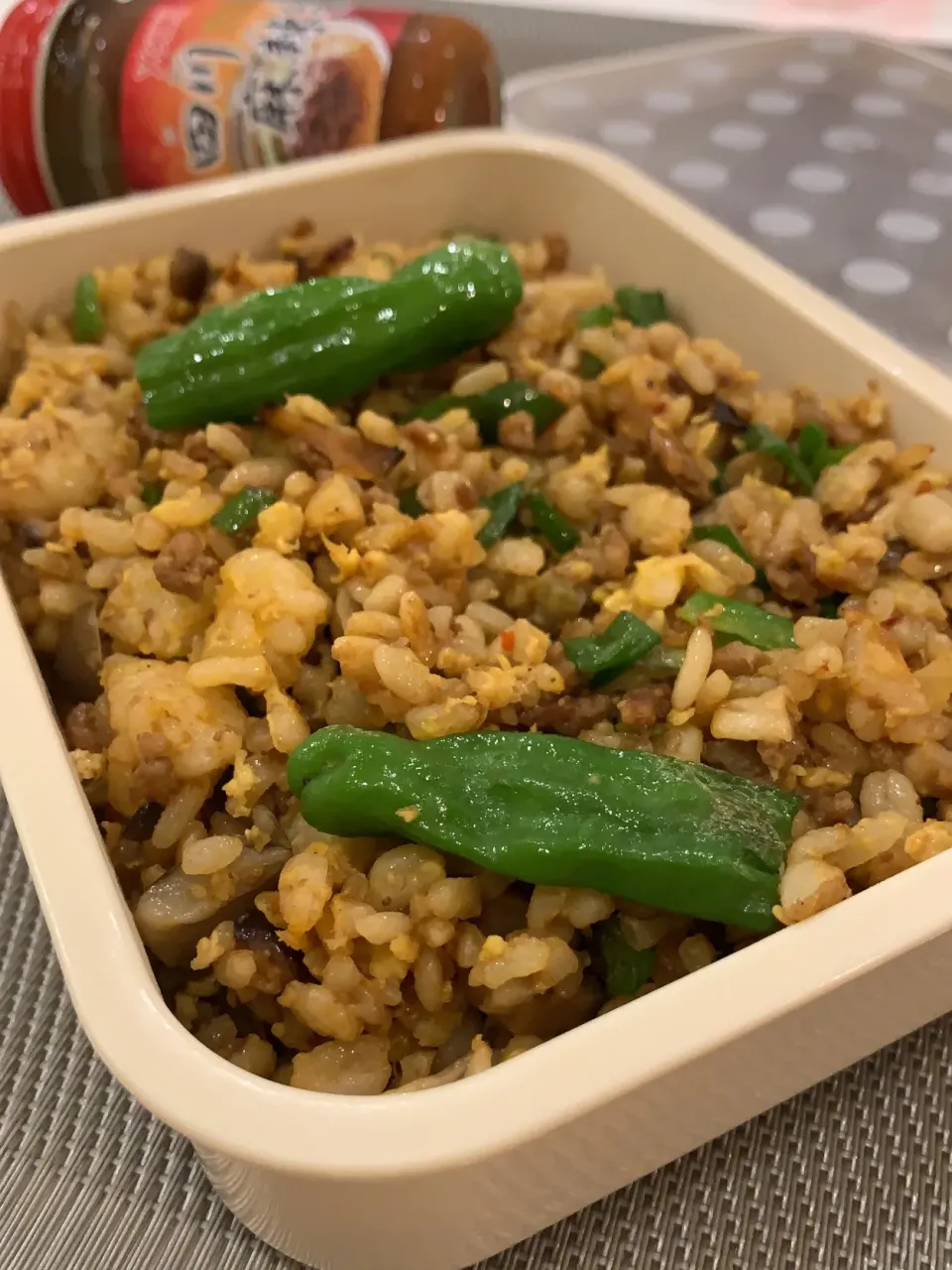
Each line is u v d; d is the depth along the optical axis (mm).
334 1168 82
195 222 185
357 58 193
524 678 131
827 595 148
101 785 130
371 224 198
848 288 221
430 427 156
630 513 152
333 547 140
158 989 95
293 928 114
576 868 110
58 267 180
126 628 141
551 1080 86
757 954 95
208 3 194
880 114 271
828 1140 128
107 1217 119
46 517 153
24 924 141
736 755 131
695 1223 122
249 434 161
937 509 144
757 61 285
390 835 120
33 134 196
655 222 189
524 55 283
